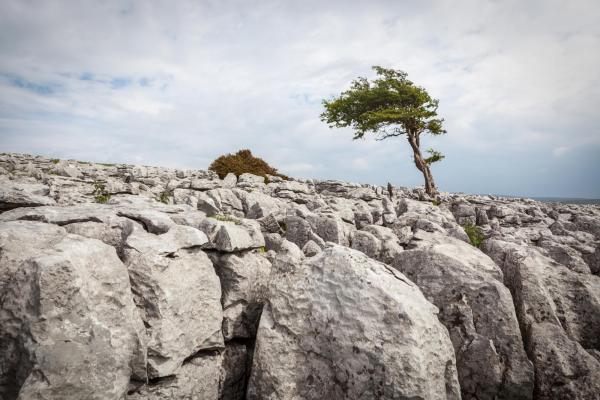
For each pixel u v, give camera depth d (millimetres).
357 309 5582
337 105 42031
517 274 7590
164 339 5188
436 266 7387
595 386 5836
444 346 5621
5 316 4152
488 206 26109
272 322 5996
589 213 25844
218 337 6125
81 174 24406
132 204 9219
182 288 5668
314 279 6156
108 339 4547
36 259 4320
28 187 9359
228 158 38188
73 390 4070
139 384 4992
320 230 13438
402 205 24141
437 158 42781
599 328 6980
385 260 10367
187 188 23922
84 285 4527
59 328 4184
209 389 5895
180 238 6141
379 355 5141
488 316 6621
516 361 6191
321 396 5375
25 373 3947
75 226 6160
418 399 4926
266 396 5453
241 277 6762
